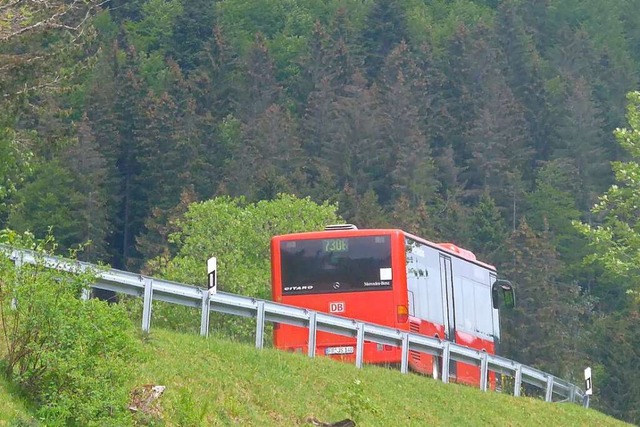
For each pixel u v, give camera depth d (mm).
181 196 180625
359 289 57469
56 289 30469
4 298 30125
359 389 38500
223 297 43719
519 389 58031
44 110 55000
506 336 149625
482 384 54906
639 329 131625
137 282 40812
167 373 35656
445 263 63469
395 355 54562
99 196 177875
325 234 58156
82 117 195625
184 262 88938
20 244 31531
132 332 31938
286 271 57969
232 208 99750
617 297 187375
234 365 39938
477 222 188125
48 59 53031
